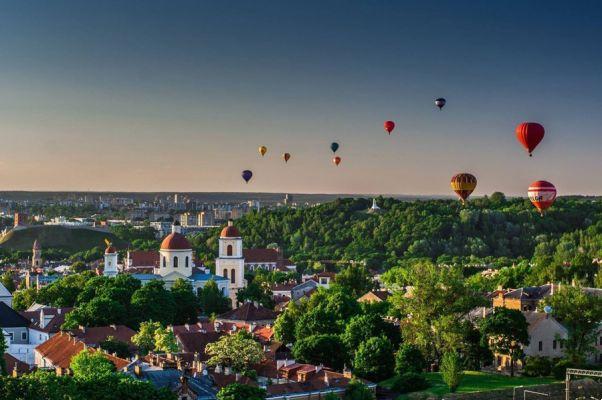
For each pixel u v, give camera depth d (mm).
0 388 172250
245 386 199875
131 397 183250
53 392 176250
